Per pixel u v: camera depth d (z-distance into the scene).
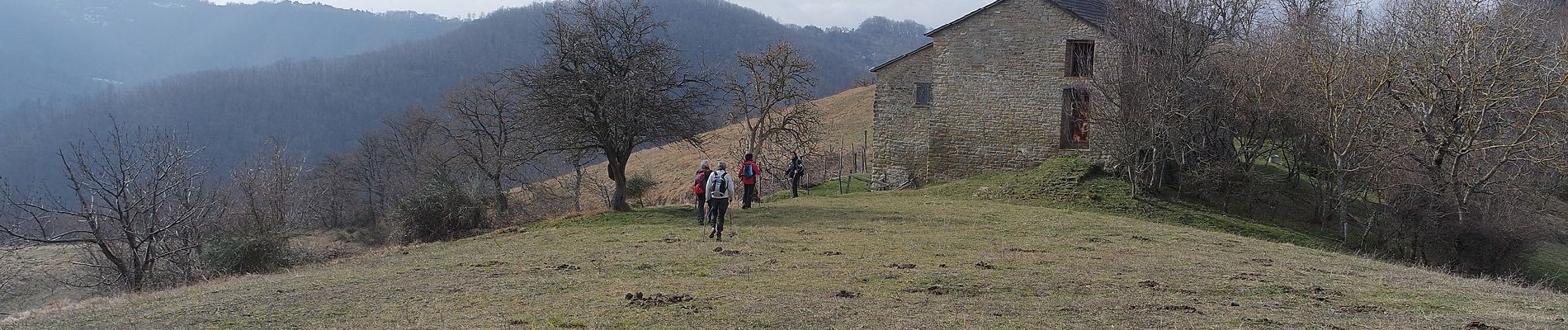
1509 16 29.33
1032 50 33.84
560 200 35.56
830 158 51.84
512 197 34.53
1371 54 29.48
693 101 27.69
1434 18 28.17
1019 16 34.00
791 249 16.02
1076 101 33.88
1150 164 29.61
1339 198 26.81
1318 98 28.45
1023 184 31.00
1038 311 9.48
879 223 21.31
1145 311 9.52
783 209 25.14
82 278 22.72
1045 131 33.84
